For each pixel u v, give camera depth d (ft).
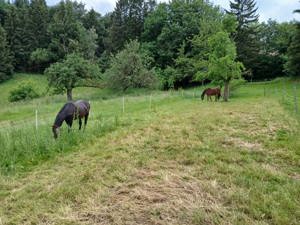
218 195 16.53
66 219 14.70
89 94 119.14
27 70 193.36
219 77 79.92
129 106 67.56
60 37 192.03
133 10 182.50
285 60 145.69
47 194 17.76
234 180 18.33
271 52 159.02
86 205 15.97
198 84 147.13
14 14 196.03
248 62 143.84
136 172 20.49
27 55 191.01
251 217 14.29
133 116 47.93
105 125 35.91
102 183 18.85
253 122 37.47
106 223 14.32
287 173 19.86
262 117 41.06
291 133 30.17
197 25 148.46
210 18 148.05
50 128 33.42
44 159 24.97
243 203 15.48
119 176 19.75
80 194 17.31
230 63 77.51
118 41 180.86
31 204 16.51
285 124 35.19
